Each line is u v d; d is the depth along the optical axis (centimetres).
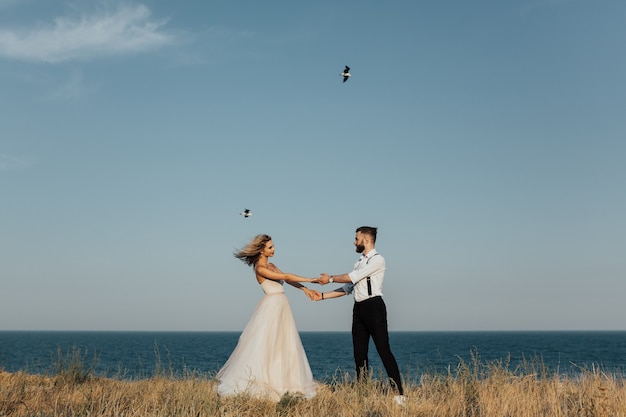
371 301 809
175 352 5206
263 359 782
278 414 668
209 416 631
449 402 689
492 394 712
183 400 673
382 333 796
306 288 877
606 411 627
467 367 791
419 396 756
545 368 830
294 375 796
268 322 803
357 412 654
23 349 5950
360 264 834
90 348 6375
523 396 708
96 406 695
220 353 4956
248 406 709
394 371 775
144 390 815
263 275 823
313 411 685
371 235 839
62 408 698
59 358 970
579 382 808
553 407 662
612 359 4597
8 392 732
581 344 10688
